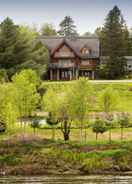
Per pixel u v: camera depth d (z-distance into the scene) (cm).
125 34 18525
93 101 9794
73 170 7281
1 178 6988
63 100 8169
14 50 12800
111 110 8906
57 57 14675
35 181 6788
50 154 7481
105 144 7781
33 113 9756
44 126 8719
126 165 7356
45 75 14512
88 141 7962
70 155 7450
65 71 14750
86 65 14825
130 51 18525
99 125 8100
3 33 12850
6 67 12681
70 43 15025
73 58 14738
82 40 15150
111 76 14500
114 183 6625
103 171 7275
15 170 7262
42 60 13662
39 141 7900
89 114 9294
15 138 8006
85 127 8700
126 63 14938
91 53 14875
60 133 8494
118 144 7788
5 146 7706
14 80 8731
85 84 8262
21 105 8325
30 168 7288
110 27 15962
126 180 6806
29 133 8381
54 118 8275
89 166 7325
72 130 8638
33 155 7469
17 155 7488
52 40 15050
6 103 7969
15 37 12888
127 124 8512
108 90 8869
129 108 10344
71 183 6650
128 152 7538
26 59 12925
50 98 8238
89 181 6756
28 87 8325
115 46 14875
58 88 10931
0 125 8106
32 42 13588
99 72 14625
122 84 12012
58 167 7325
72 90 8231
